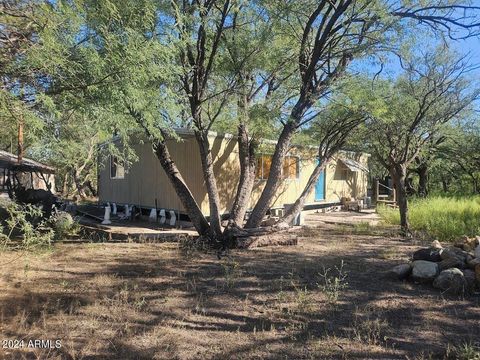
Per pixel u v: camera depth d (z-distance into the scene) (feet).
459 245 25.77
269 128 29.12
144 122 19.79
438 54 34.96
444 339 13.33
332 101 30.01
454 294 18.02
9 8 11.93
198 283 19.62
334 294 17.51
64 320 14.38
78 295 17.29
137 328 13.88
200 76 26.89
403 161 36.83
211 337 13.33
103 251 27.14
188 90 26.16
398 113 34.50
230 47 27.76
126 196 48.44
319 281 20.10
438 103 36.86
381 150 40.88
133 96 15.87
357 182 69.72
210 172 29.55
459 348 12.57
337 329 14.05
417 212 42.55
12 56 12.69
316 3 27.84
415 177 88.79
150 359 11.74
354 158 65.77
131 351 12.17
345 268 22.89
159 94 19.30
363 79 30.53
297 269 22.57
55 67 13.64
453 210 41.96
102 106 15.49
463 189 82.58
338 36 28.76
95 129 17.65
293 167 51.60
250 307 16.24
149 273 21.43
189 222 39.60
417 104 35.91
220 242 29.19
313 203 56.80
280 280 20.07
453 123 53.52
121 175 49.62
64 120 16.17
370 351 12.38
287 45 29.78
